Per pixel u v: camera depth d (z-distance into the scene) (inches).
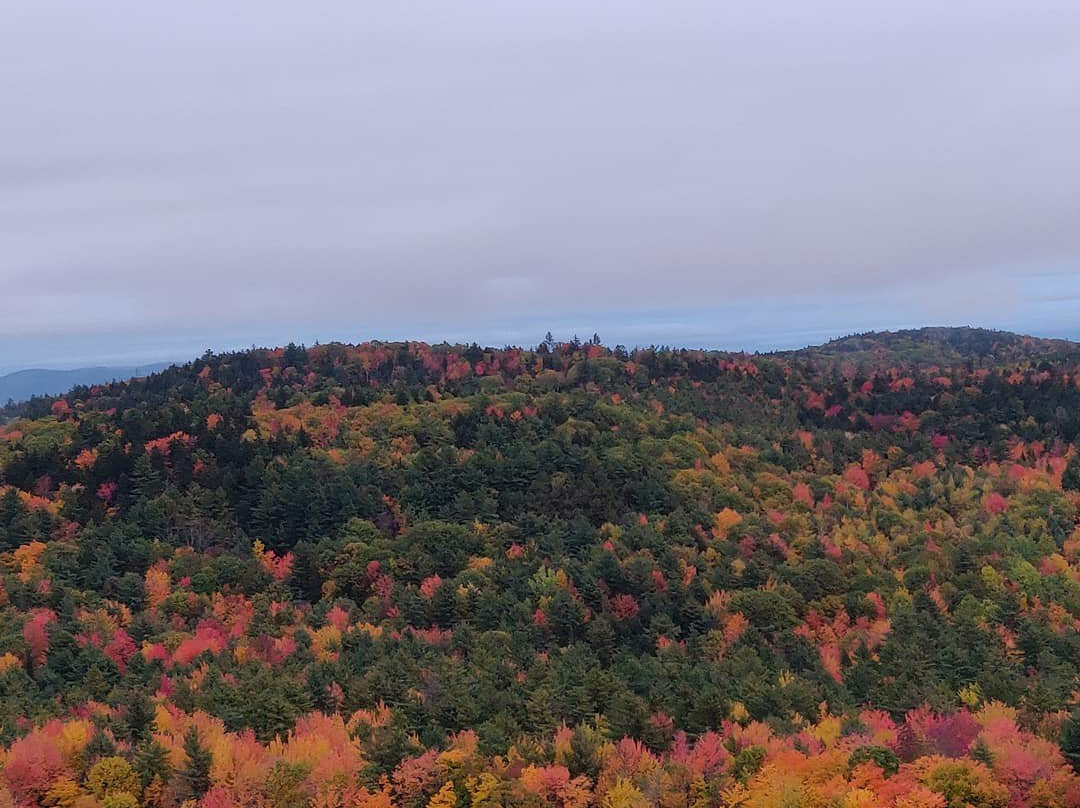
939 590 4507.9
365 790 2534.5
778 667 3550.7
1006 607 4220.0
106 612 4104.3
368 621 4229.8
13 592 4291.3
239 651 3668.8
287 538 5265.8
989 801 2395.4
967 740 2672.2
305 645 3809.1
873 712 3016.7
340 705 3093.0
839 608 4416.8
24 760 2493.8
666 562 4756.4
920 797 2352.4
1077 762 2512.3
